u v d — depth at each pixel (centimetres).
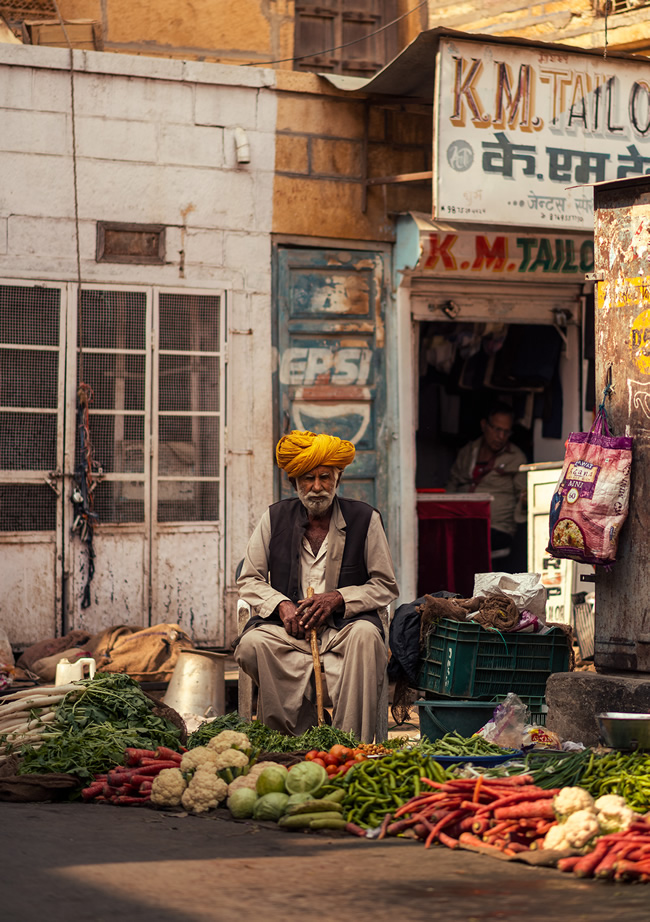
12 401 895
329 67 1124
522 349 1094
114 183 924
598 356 587
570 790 389
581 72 928
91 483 908
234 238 956
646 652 564
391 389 998
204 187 947
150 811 461
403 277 994
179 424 938
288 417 970
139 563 920
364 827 419
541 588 640
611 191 585
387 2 1144
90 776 498
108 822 436
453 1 1135
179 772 471
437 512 996
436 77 888
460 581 996
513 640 623
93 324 918
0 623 882
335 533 605
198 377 945
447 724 616
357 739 571
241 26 1083
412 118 1007
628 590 572
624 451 566
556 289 1049
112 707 563
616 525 564
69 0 1035
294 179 970
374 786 434
